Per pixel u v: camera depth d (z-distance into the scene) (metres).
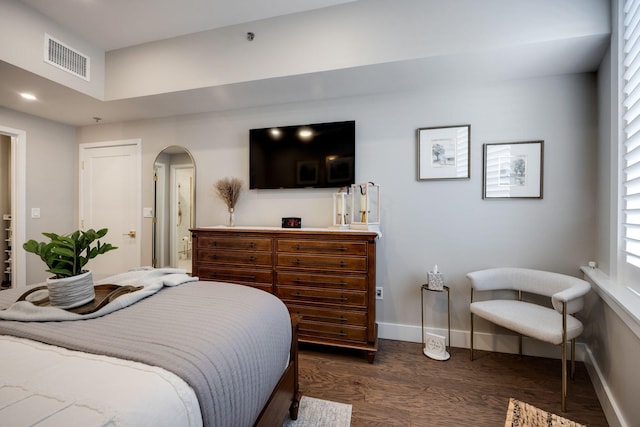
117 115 3.08
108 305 1.11
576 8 1.69
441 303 2.40
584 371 1.95
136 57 2.54
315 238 2.20
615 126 1.65
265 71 2.21
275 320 1.25
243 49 2.26
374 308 2.08
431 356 2.14
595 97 2.07
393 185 2.50
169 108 2.87
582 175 2.10
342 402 1.65
